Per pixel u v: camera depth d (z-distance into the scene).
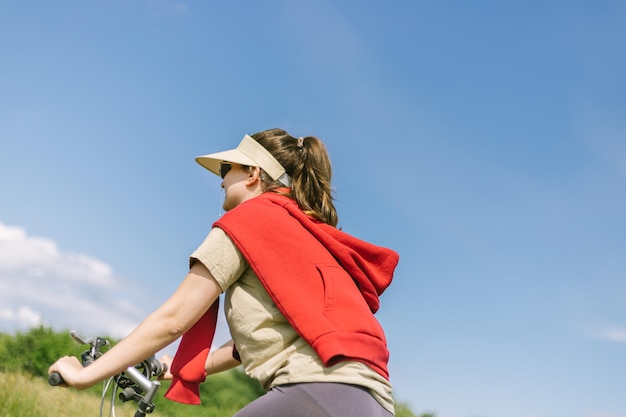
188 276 2.09
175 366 2.20
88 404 6.31
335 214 2.39
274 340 2.04
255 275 2.12
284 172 2.38
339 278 2.11
